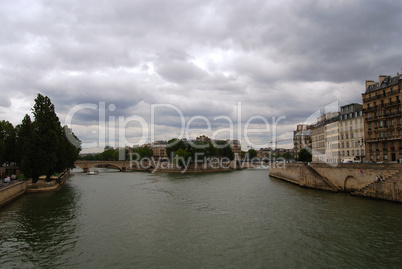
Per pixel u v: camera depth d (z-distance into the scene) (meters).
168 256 25.20
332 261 23.73
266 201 50.34
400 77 63.06
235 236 30.53
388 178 45.00
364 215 37.16
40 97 66.00
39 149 62.44
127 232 32.25
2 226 34.53
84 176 120.12
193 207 46.16
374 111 68.81
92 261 24.28
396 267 22.48
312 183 65.25
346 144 89.25
